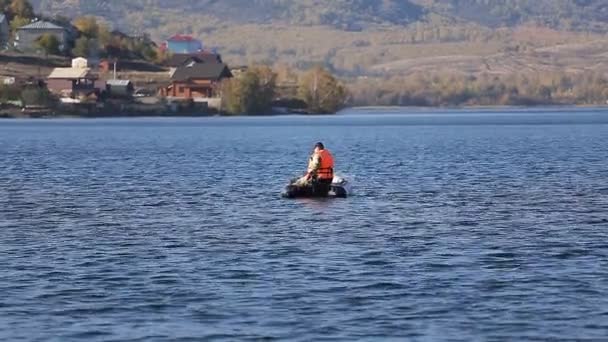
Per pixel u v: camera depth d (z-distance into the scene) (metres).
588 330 80.44
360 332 80.31
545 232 125.25
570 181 195.75
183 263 105.94
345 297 90.31
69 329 81.69
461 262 105.31
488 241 118.31
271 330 80.94
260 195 169.75
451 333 79.94
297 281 96.69
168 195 172.62
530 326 81.50
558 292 91.62
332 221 135.62
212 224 134.25
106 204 160.00
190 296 91.38
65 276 100.06
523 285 94.44
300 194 163.38
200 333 80.31
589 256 108.19
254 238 121.44
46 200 166.50
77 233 127.69
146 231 128.62
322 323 82.62
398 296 90.69
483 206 152.75
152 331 81.00
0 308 87.75
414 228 128.88
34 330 81.56
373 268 102.38
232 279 97.81
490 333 79.88
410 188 181.00
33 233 128.00
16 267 104.62
